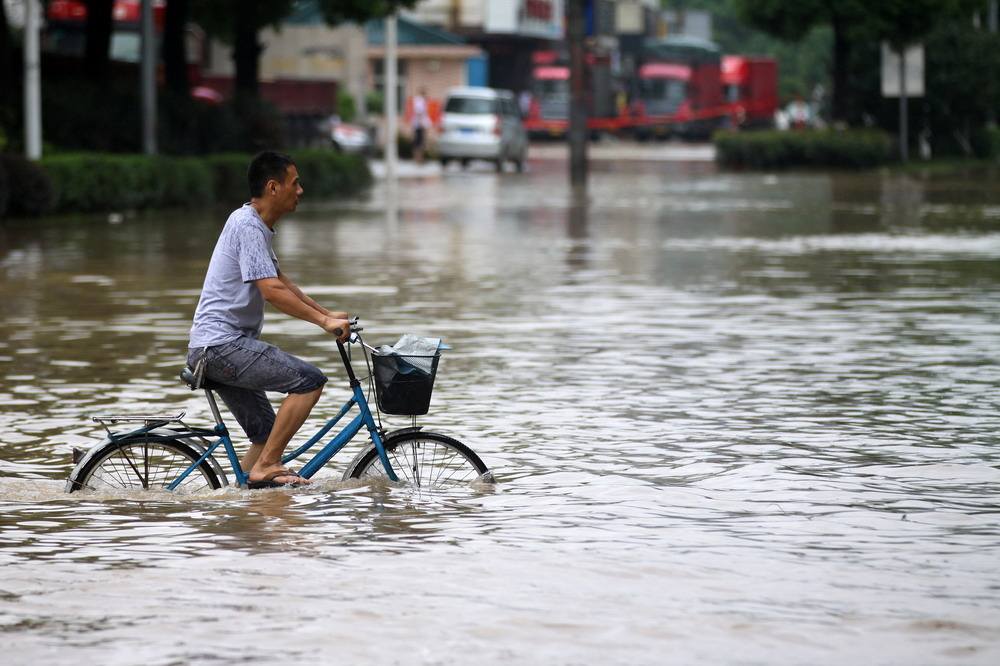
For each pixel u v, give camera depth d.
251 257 15.66
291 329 29.19
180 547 14.02
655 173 102.75
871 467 17.33
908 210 65.38
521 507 15.57
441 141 104.19
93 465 16.08
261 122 75.25
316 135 95.06
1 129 60.00
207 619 11.88
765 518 15.08
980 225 56.28
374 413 20.64
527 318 30.50
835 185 88.12
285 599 12.38
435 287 36.09
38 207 56.16
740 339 27.59
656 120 156.25
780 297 34.06
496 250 46.25
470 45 152.38
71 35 95.00
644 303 33.03
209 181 67.00
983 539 14.24
